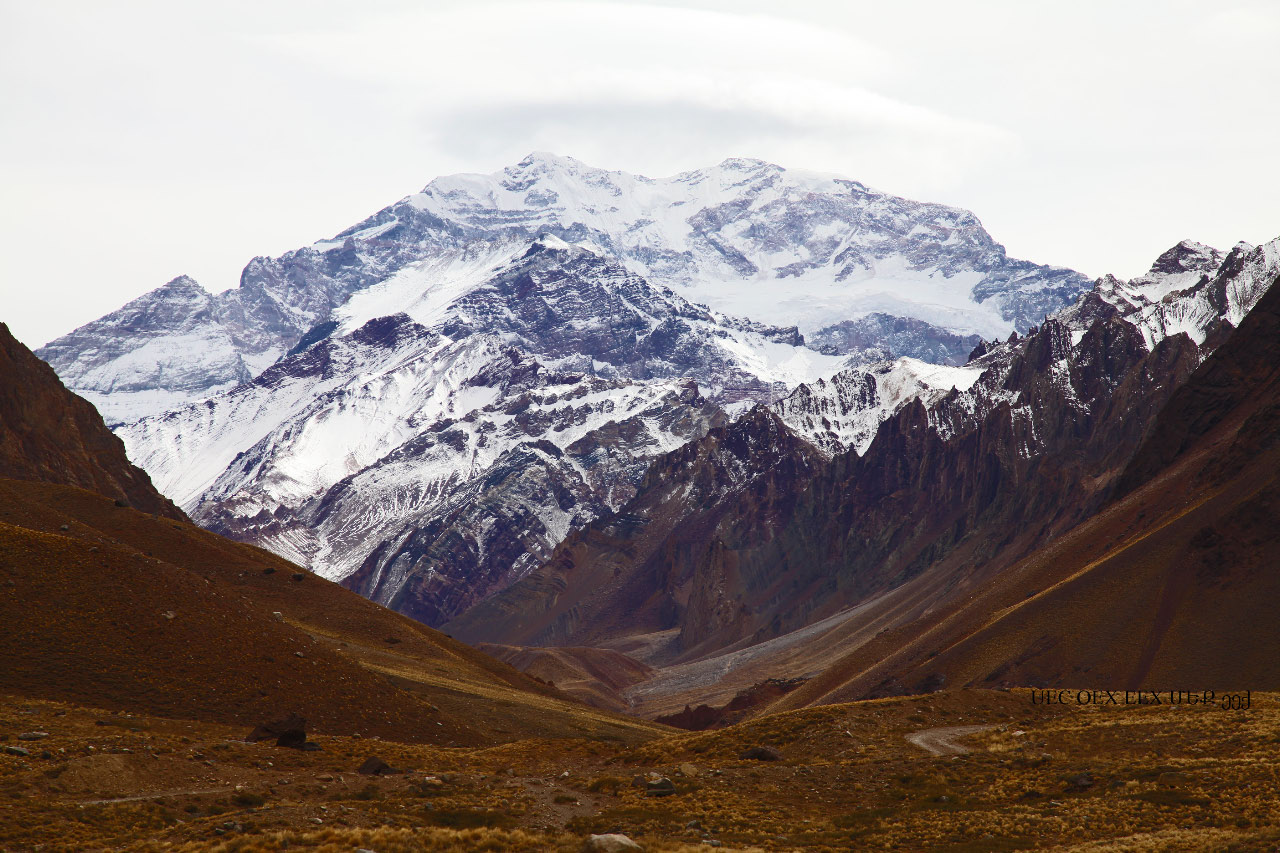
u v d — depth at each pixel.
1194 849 74.06
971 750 105.25
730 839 81.31
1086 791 90.06
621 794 93.38
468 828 76.94
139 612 132.12
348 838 71.12
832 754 106.19
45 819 76.50
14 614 124.69
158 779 87.25
